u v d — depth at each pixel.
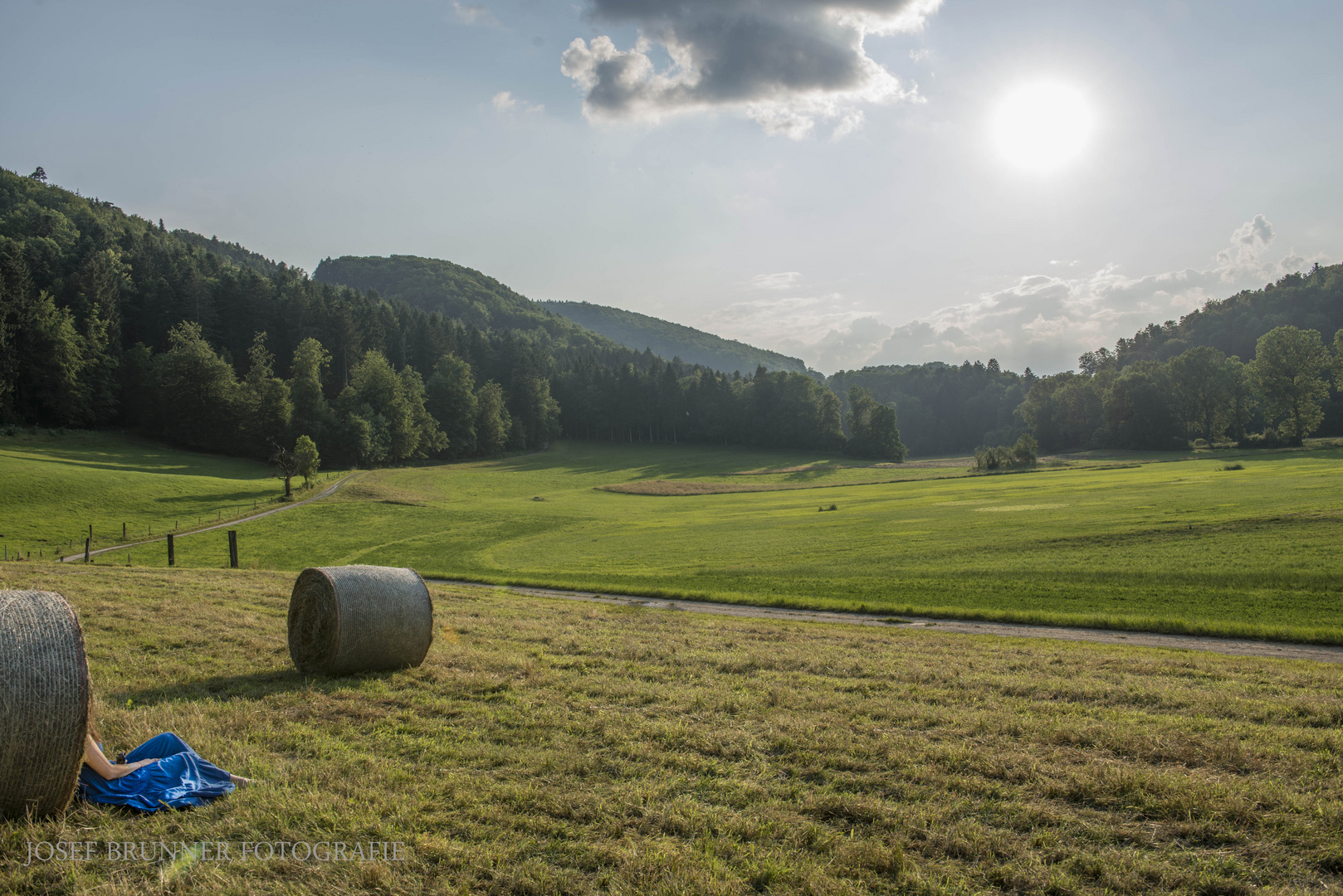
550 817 5.69
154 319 112.19
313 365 100.69
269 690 9.45
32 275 103.44
